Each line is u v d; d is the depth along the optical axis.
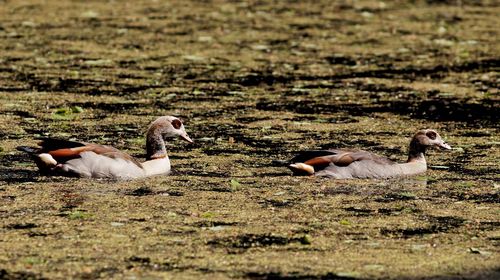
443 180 15.41
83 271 10.95
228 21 31.52
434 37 29.72
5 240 11.98
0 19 30.56
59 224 12.65
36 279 10.69
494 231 12.78
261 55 26.34
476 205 14.00
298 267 11.22
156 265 11.17
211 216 13.16
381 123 19.45
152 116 19.44
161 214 13.20
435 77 24.25
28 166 15.55
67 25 29.80
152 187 14.59
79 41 27.34
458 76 24.42
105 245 11.86
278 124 19.08
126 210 13.35
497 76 24.52
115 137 17.70
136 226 12.65
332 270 11.14
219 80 23.14
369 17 33.28
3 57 24.98
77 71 23.56
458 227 12.93
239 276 10.88
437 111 20.64
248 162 16.25
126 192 14.27
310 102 21.16
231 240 12.16
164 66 24.53
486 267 11.34
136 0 35.66
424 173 15.85
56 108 19.84
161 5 34.69
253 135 18.14
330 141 17.84
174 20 31.36
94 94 21.27
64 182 14.66
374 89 22.70
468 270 11.22
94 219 12.90
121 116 19.36
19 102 20.23
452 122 19.72
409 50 27.67
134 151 16.80
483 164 16.45
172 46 27.09
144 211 13.32
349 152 15.58
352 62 25.81
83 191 14.22
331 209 13.64
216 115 19.70
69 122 18.72
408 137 18.34
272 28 30.48
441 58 26.62
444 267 11.31
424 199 14.28
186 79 23.12
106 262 11.25
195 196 14.14
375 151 17.22
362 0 37.59
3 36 27.75
